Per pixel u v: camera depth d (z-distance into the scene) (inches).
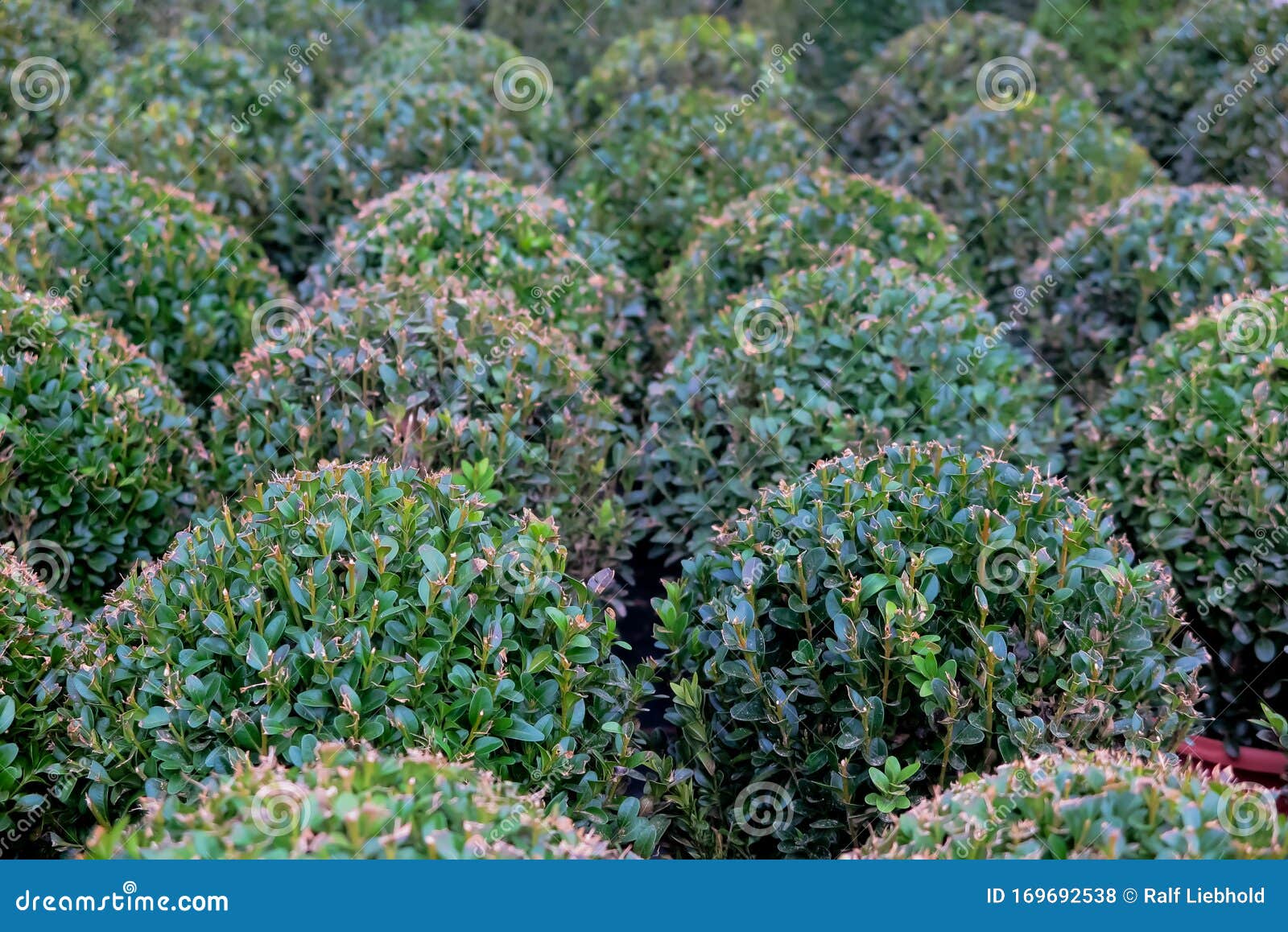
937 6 559.5
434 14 589.0
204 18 470.0
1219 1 431.8
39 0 419.5
